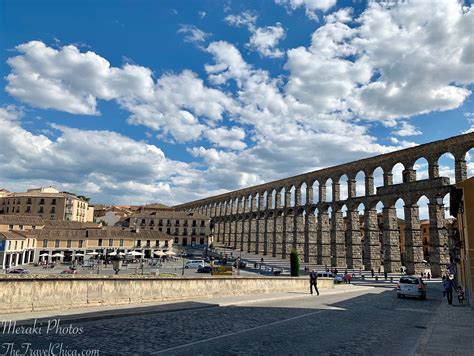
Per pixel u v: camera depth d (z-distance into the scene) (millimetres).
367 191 78562
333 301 27297
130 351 10641
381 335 14141
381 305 25781
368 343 12578
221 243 148250
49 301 16906
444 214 61656
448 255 60656
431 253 62438
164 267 74625
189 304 21359
